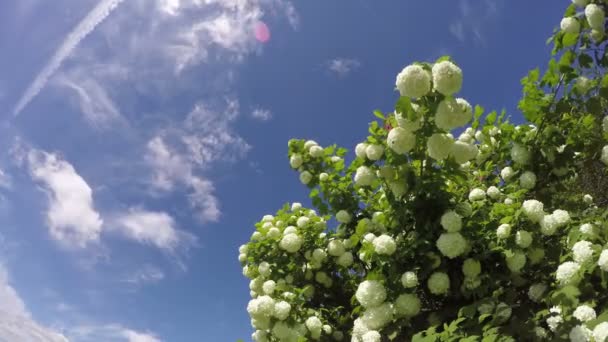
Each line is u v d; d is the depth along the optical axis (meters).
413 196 1.11
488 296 1.05
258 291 1.57
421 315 1.10
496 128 1.36
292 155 1.68
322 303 1.57
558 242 1.06
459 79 0.86
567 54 1.12
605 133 1.14
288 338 1.22
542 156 1.24
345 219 1.49
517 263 1.00
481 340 0.86
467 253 1.06
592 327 0.75
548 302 0.90
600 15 1.05
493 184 1.41
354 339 1.06
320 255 1.52
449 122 0.89
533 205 1.02
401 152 0.99
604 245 0.90
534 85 1.19
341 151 1.66
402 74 0.89
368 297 1.01
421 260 1.05
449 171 1.04
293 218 1.65
